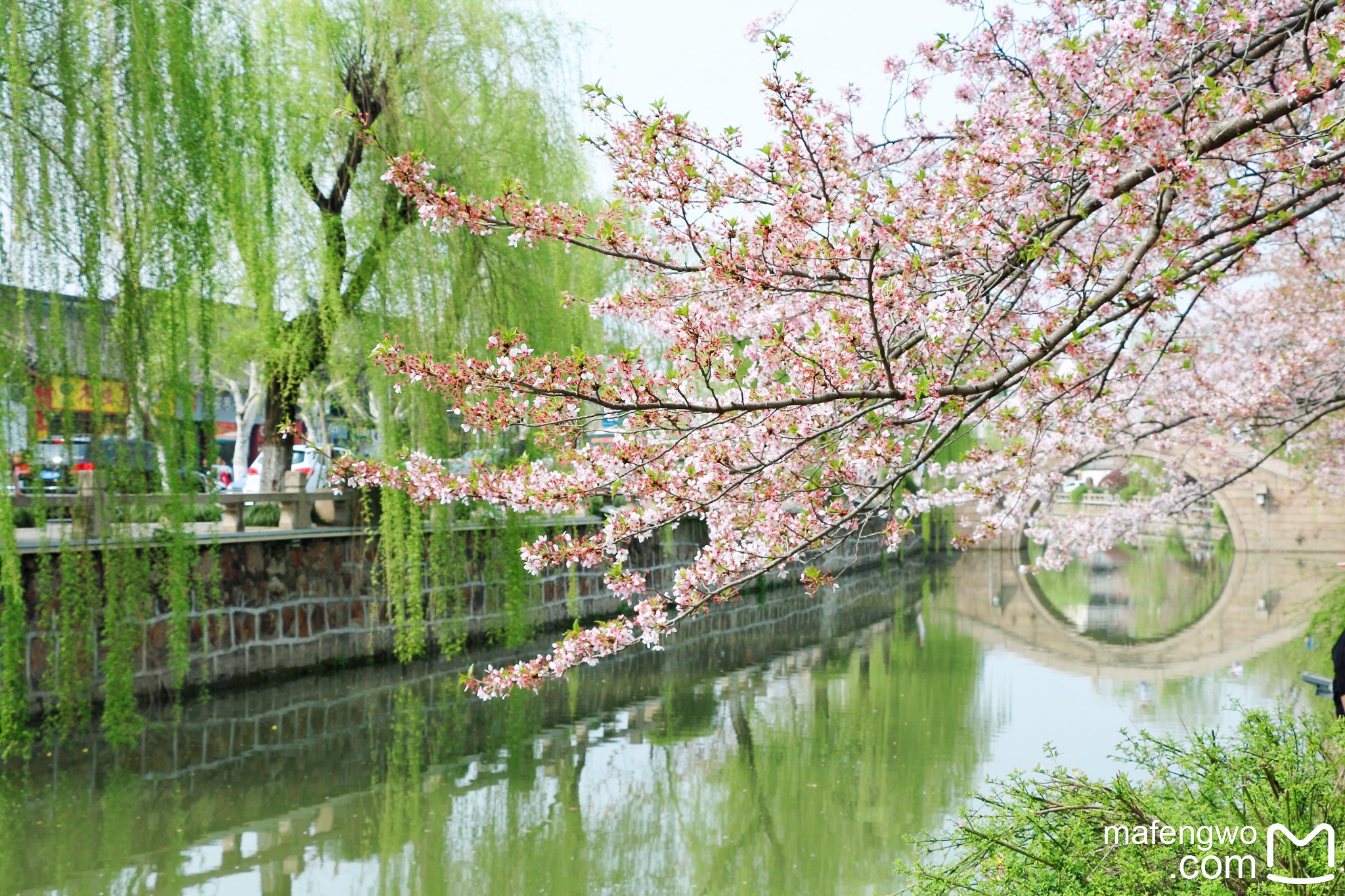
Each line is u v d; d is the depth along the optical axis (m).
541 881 8.00
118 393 10.53
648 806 9.80
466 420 4.25
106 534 10.65
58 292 9.98
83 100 9.95
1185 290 4.48
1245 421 9.52
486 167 14.18
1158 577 35.38
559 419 4.25
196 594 13.11
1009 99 5.62
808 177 4.39
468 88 14.47
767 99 4.15
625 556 4.52
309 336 14.83
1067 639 20.75
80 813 9.29
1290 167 4.45
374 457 14.00
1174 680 15.49
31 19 9.77
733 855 8.50
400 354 4.05
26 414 9.98
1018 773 4.70
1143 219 4.33
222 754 11.13
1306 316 10.14
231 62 11.94
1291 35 4.92
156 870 8.08
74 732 11.38
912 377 4.17
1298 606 22.83
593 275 17.48
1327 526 39.38
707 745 11.98
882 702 14.34
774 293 4.54
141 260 10.47
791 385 4.23
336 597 15.45
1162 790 4.38
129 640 10.86
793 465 4.63
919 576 36.78
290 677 14.53
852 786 10.33
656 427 4.27
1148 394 9.04
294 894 7.67
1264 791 3.93
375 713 13.20
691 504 4.45
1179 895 3.73
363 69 14.37
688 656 18.58
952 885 4.39
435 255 13.67
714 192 4.27
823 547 4.67
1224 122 4.21
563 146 15.77
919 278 4.61
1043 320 4.54
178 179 10.90
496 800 9.98
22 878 7.85
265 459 16.28
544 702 14.27
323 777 10.59
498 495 4.54
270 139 12.65
